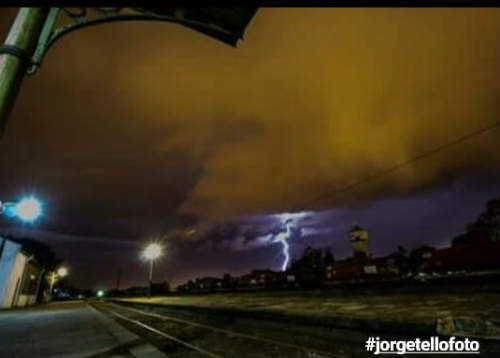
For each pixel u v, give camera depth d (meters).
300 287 32.81
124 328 13.51
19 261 33.22
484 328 7.87
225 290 49.25
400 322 9.27
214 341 10.02
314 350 7.98
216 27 3.15
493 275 18.03
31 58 2.50
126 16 2.87
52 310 27.67
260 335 10.75
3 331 12.52
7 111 2.32
